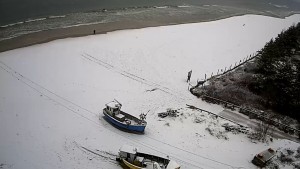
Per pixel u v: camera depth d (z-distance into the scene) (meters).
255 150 31.72
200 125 35.12
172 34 65.69
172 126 34.59
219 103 40.56
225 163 29.42
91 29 62.62
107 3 85.00
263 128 34.41
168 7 89.25
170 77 47.50
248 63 54.00
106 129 33.25
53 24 63.34
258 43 67.25
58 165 27.14
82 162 27.84
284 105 39.81
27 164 26.86
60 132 31.75
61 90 39.94
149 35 63.03
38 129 31.81
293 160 29.81
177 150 30.67
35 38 54.97
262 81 43.88
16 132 30.94
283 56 53.19
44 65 45.59
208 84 45.16
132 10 81.38
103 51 52.53
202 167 28.67
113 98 39.69
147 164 27.52
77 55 50.03
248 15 90.62
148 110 37.72
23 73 42.59
